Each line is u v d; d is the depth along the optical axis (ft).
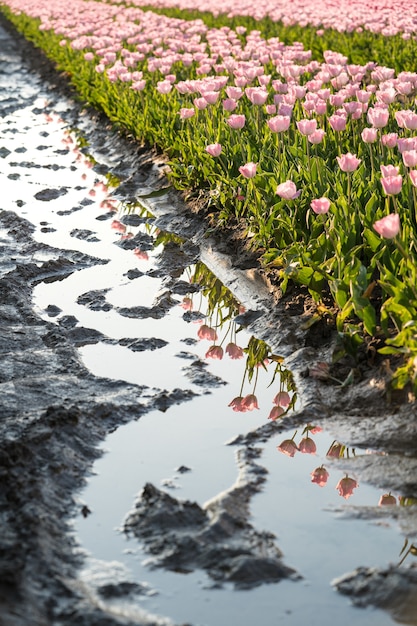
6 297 20.11
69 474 12.65
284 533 11.28
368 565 10.55
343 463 13.04
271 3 63.67
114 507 11.93
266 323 18.48
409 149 18.04
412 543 10.98
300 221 20.48
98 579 10.32
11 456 12.57
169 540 11.02
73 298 20.53
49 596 9.86
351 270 16.53
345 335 15.93
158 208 27.86
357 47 44.29
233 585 10.19
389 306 14.88
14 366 16.47
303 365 16.35
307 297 18.63
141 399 15.30
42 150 37.29
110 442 13.82
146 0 78.89
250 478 12.62
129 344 17.84
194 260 23.11
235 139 26.02
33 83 59.00
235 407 15.12
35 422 13.62
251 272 21.06
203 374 16.35
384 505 11.87
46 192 29.96
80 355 17.30
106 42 47.09
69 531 11.34
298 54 33.65
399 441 13.33
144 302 20.21
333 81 27.09
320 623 9.55
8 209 28.14
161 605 9.89
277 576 10.32
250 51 34.99
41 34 73.77
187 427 14.35
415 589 9.86
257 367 16.79
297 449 13.53
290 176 21.83
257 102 23.66
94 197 29.66
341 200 18.30
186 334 18.44
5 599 9.48
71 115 45.34
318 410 14.66
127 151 35.17
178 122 31.65
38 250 23.72
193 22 54.29
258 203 21.54
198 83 27.43
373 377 14.99
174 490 12.39
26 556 10.43
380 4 51.80
